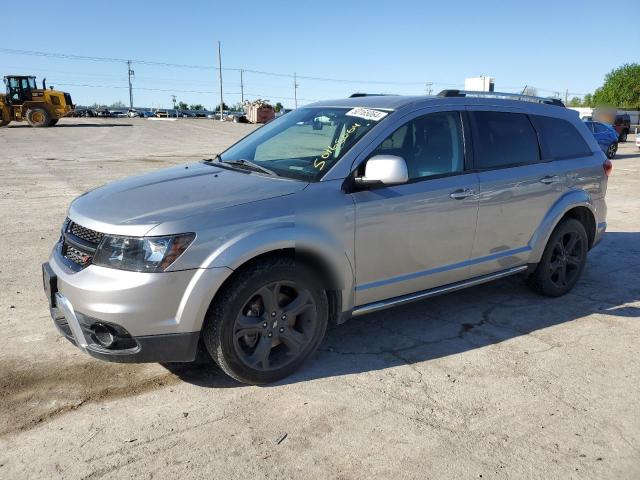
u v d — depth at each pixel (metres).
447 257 4.29
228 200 3.38
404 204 3.91
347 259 3.71
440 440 3.04
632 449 3.01
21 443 2.93
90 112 71.50
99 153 20.94
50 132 33.19
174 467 2.77
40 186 11.70
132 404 3.32
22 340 4.12
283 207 3.44
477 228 4.41
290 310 3.55
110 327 3.12
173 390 3.49
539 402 3.45
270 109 53.06
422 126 4.17
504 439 3.07
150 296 3.07
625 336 4.46
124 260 3.11
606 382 3.72
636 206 10.44
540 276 5.12
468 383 3.66
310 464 2.82
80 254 3.34
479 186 4.35
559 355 4.10
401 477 2.75
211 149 23.78
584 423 3.24
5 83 37.25
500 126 4.69
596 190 5.42
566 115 5.35
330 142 4.00
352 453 2.91
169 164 17.11
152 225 3.12
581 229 5.30
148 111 85.56
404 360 3.97
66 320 3.46
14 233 7.36
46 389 3.46
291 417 3.22
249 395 3.45
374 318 4.73
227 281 3.30
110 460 2.81
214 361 3.46
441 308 4.98
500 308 5.01
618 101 84.00
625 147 30.28
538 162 4.90
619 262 6.59
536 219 4.87
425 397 3.47
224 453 2.88
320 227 3.54
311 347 3.70
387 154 3.92
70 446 2.91
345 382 3.63
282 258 3.47
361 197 3.73
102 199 3.60
